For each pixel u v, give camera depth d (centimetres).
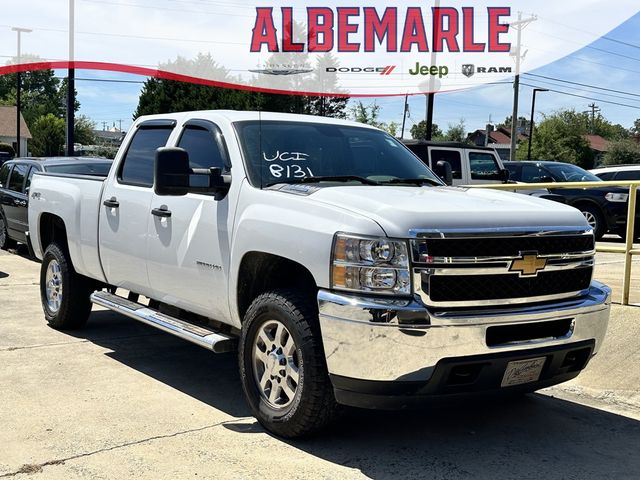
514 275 405
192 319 561
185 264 519
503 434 462
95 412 487
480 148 1517
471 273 392
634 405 521
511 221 409
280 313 430
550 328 424
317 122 561
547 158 6888
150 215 556
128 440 438
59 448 424
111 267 618
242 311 480
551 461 420
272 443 436
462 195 463
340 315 390
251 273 473
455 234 388
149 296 584
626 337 605
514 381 415
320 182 491
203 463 405
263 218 448
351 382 393
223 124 527
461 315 388
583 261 438
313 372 411
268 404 450
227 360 629
